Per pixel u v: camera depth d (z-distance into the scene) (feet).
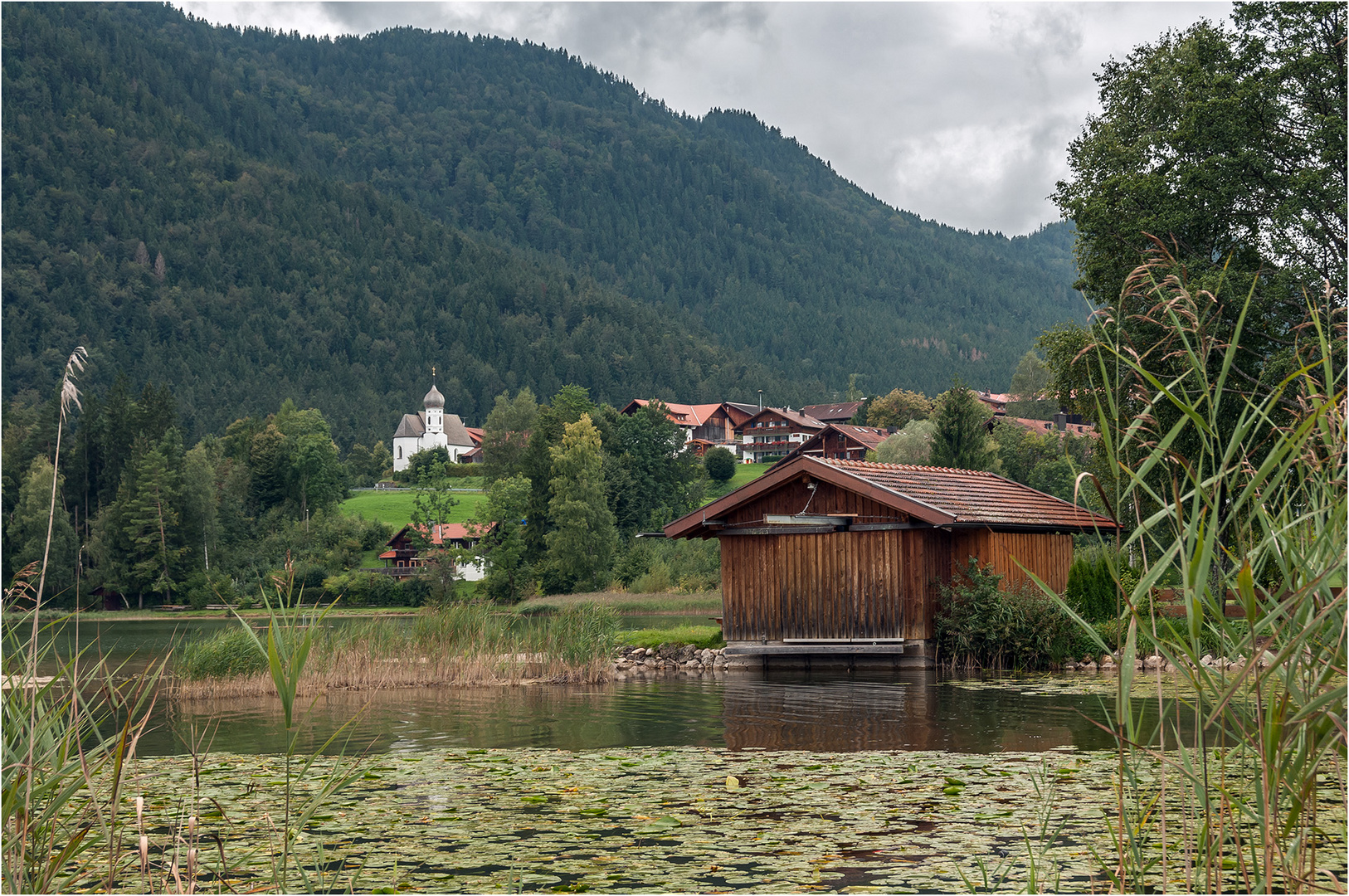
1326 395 12.22
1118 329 13.83
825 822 22.52
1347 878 15.94
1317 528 11.83
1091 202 96.68
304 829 22.85
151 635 131.95
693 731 37.42
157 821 23.73
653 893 17.72
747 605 66.13
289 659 15.40
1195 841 19.58
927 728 36.40
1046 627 57.67
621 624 127.54
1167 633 13.28
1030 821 22.08
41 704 15.16
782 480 63.72
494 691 53.57
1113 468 13.04
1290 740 12.04
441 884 18.53
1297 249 84.28
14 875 14.12
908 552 60.95
